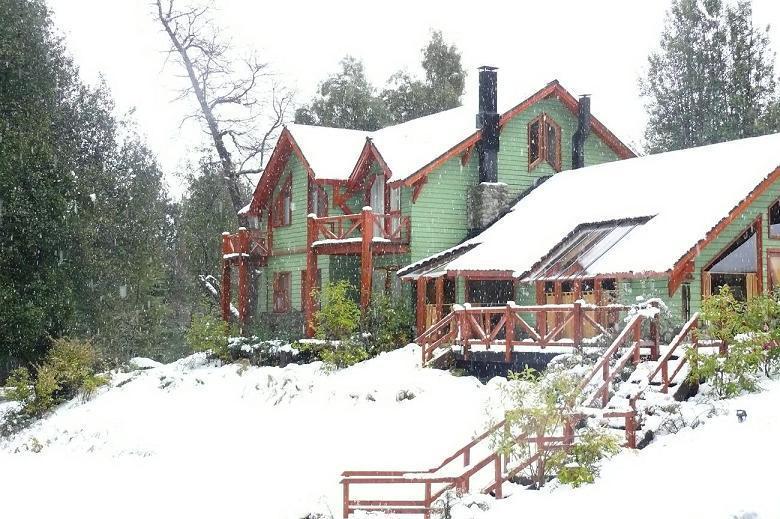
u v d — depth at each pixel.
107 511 18.80
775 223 26.16
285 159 38.50
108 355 41.22
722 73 48.66
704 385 18.78
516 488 15.82
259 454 21.72
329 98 58.75
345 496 15.77
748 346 18.33
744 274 25.72
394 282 34.19
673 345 18.45
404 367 25.36
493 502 15.00
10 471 23.45
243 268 38.84
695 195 26.39
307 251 33.03
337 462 19.77
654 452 15.70
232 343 36.25
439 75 61.69
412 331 30.59
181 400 28.75
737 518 12.23
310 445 21.44
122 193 45.28
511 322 22.92
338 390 24.33
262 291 41.22
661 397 17.59
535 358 22.30
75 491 20.77
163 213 54.69
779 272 26.09
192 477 20.80
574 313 21.00
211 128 45.50
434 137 34.38
